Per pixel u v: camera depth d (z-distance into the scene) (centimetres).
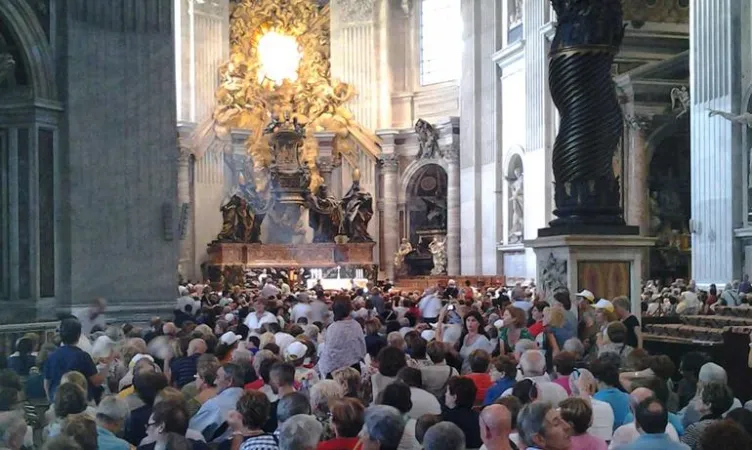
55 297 1658
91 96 1698
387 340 953
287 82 4116
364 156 4172
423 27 4172
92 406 765
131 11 1748
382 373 734
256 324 1398
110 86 1722
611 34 1180
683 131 2856
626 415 654
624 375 678
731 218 2166
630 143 2702
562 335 1009
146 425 638
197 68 3891
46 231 1652
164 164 1781
